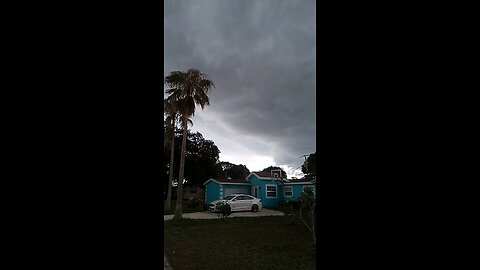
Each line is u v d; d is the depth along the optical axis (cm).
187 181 3059
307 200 729
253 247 743
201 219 1434
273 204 2272
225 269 553
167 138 2075
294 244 773
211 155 3316
